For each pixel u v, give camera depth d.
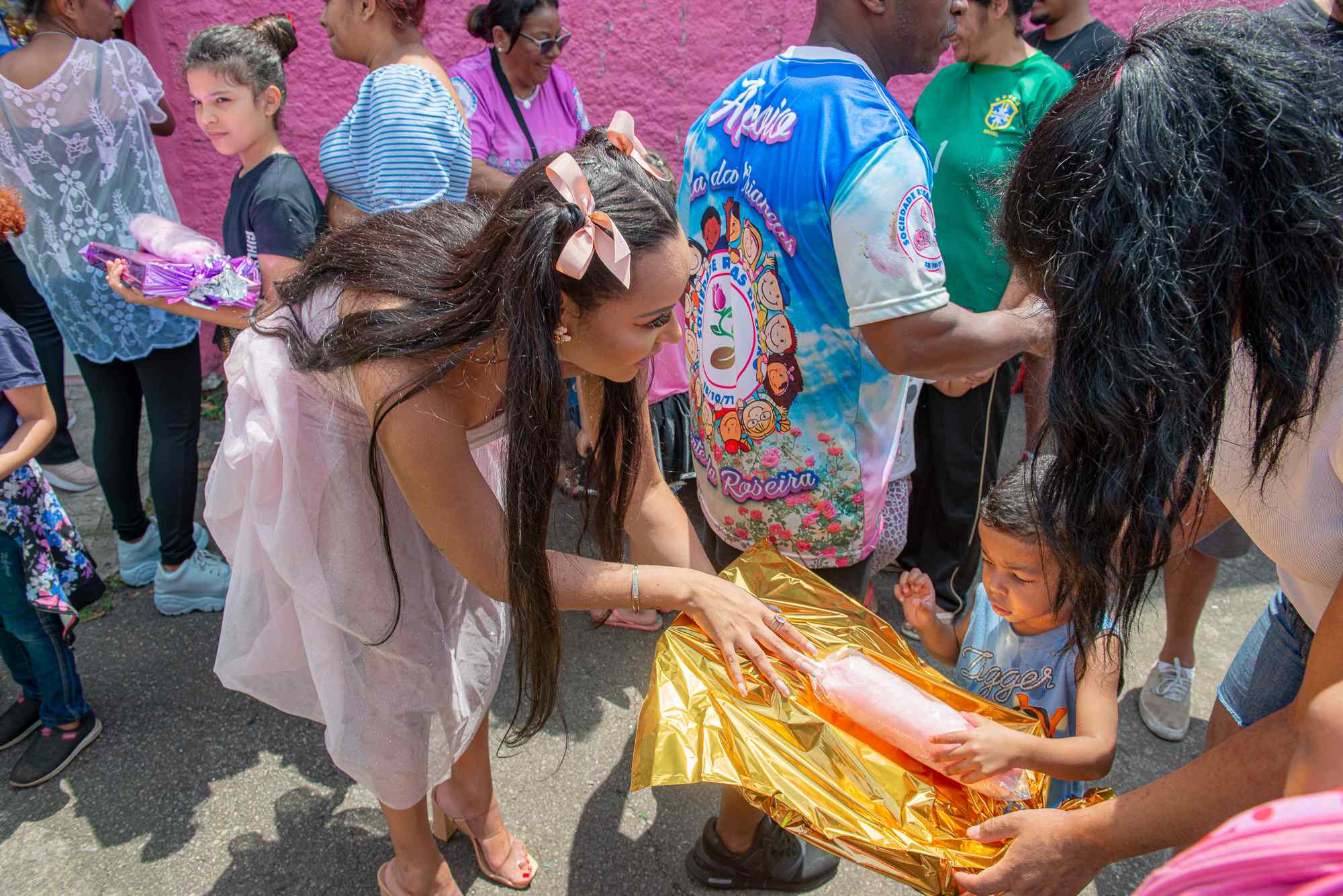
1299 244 0.84
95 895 2.06
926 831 1.36
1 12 2.63
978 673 1.83
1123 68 0.94
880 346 1.56
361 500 1.55
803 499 1.76
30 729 2.47
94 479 3.68
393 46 2.52
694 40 4.24
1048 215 0.98
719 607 1.51
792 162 1.56
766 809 1.33
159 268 2.26
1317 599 1.26
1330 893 0.61
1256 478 1.14
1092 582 1.06
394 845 1.92
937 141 2.77
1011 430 4.23
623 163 1.28
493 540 1.38
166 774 2.38
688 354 1.92
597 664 2.83
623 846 2.21
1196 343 0.88
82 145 2.53
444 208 1.49
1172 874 0.71
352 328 1.30
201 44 2.37
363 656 1.66
